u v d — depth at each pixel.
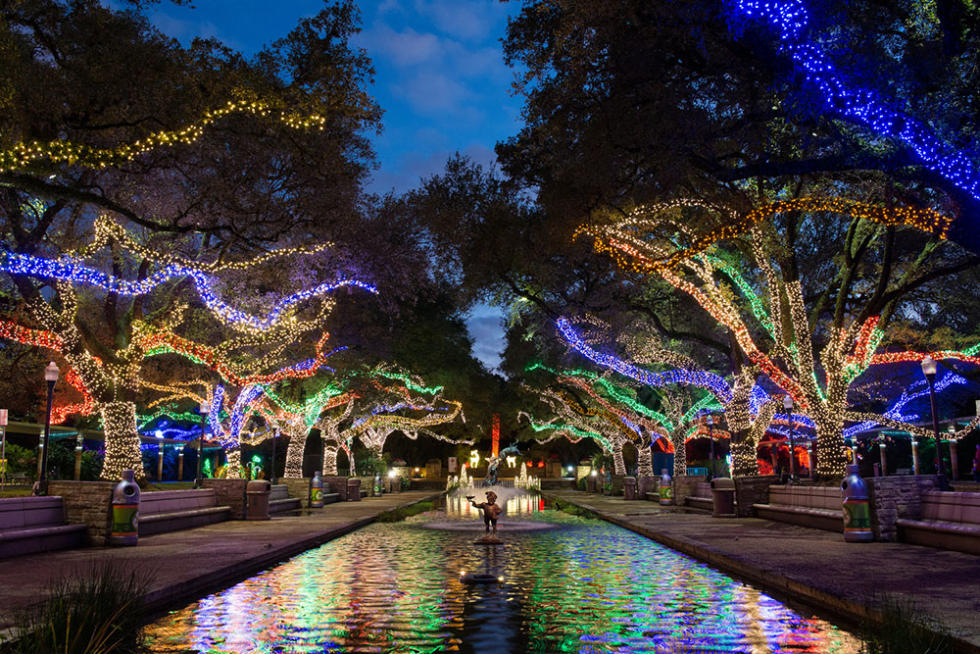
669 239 21.84
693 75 13.28
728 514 25.06
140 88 14.29
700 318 29.56
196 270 19.61
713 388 27.81
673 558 15.15
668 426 38.03
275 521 23.78
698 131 12.86
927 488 15.53
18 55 12.70
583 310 28.38
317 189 19.86
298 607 9.65
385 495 47.94
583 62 14.04
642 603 9.87
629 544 18.30
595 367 41.12
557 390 47.03
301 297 23.20
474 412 66.38
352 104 17.67
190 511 21.39
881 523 15.18
